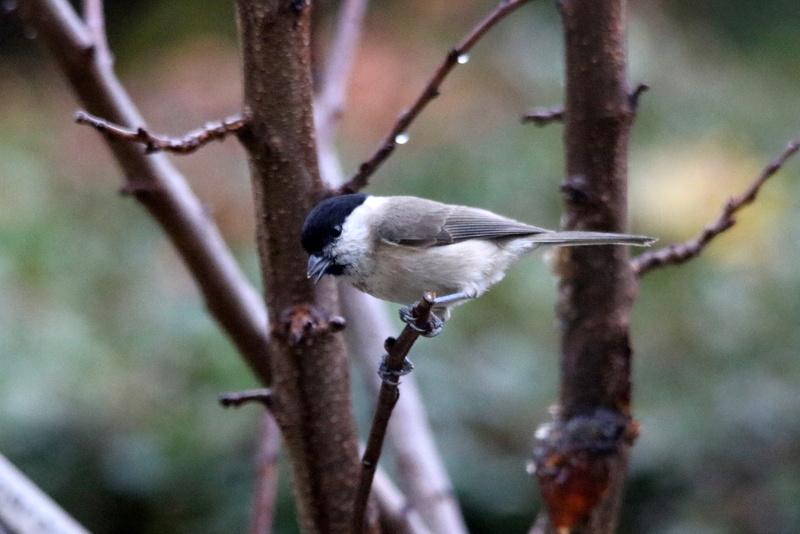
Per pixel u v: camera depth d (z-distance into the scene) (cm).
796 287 1234
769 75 1727
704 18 1825
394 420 634
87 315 1201
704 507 1096
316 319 450
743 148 1494
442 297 632
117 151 543
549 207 1396
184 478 1112
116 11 1773
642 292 1278
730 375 1175
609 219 507
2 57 1722
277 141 434
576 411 509
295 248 448
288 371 456
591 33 482
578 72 491
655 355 1214
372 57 1433
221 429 1119
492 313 1246
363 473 434
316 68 709
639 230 1352
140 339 1173
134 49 1709
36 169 1409
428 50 1476
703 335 1220
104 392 1118
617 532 1125
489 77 1520
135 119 550
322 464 465
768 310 1225
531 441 1136
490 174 1408
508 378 1170
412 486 618
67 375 1110
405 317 621
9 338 1119
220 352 1149
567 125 504
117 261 1297
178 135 1378
